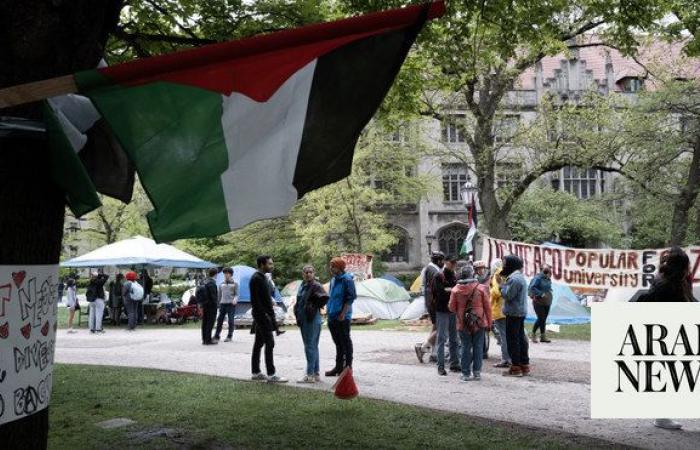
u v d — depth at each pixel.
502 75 26.77
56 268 3.73
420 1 10.23
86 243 53.38
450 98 29.73
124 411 7.66
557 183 45.75
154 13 10.38
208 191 3.20
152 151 3.15
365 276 26.50
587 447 5.96
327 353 13.66
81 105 3.74
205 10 10.35
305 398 8.38
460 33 11.77
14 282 3.46
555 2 12.05
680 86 26.70
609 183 45.66
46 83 3.01
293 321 21.44
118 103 3.12
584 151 26.83
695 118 26.98
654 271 14.47
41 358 3.64
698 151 26.86
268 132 3.30
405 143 35.84
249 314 22.23
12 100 2.99
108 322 23.84
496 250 15.80
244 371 11.19
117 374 10.62
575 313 19.72
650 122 26.89
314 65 3.33
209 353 13.98
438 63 12.88
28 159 3.48
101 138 4.59
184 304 25.55
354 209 33.09
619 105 30.42
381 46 3.34
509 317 10.27
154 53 10.29
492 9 11.25
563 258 15.21
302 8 10.34
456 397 8.59
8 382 3.46
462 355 9.91
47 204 3.58
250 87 3.28
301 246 34.72
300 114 3.32
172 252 23.88
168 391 8.96
